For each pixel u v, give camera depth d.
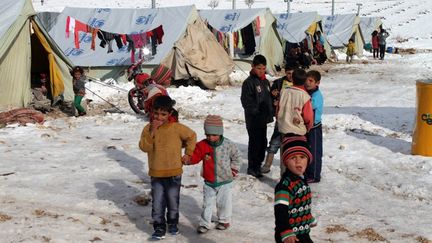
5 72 14.19
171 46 19.64
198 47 20.11
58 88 15.10
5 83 14.23
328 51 31.41
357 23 35.22
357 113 14.70
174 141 6.16
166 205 6.36
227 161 6.41
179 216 7.06
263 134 8.71
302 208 4.19
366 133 12.16
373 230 6.62
